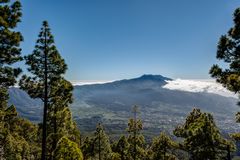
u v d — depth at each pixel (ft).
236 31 66.85
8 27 76.54
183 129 162.61
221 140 143.64
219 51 69.31
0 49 75.41
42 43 107.55
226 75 68.85
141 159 228.22
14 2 77.66
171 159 212.64
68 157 115.24
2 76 78.18
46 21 107.86
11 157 189.26
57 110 116.16
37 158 202.18
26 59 106.32
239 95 68.39
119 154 239.91
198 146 146.51
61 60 108.88
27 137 237.04
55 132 127.44
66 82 110.52
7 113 93.66
